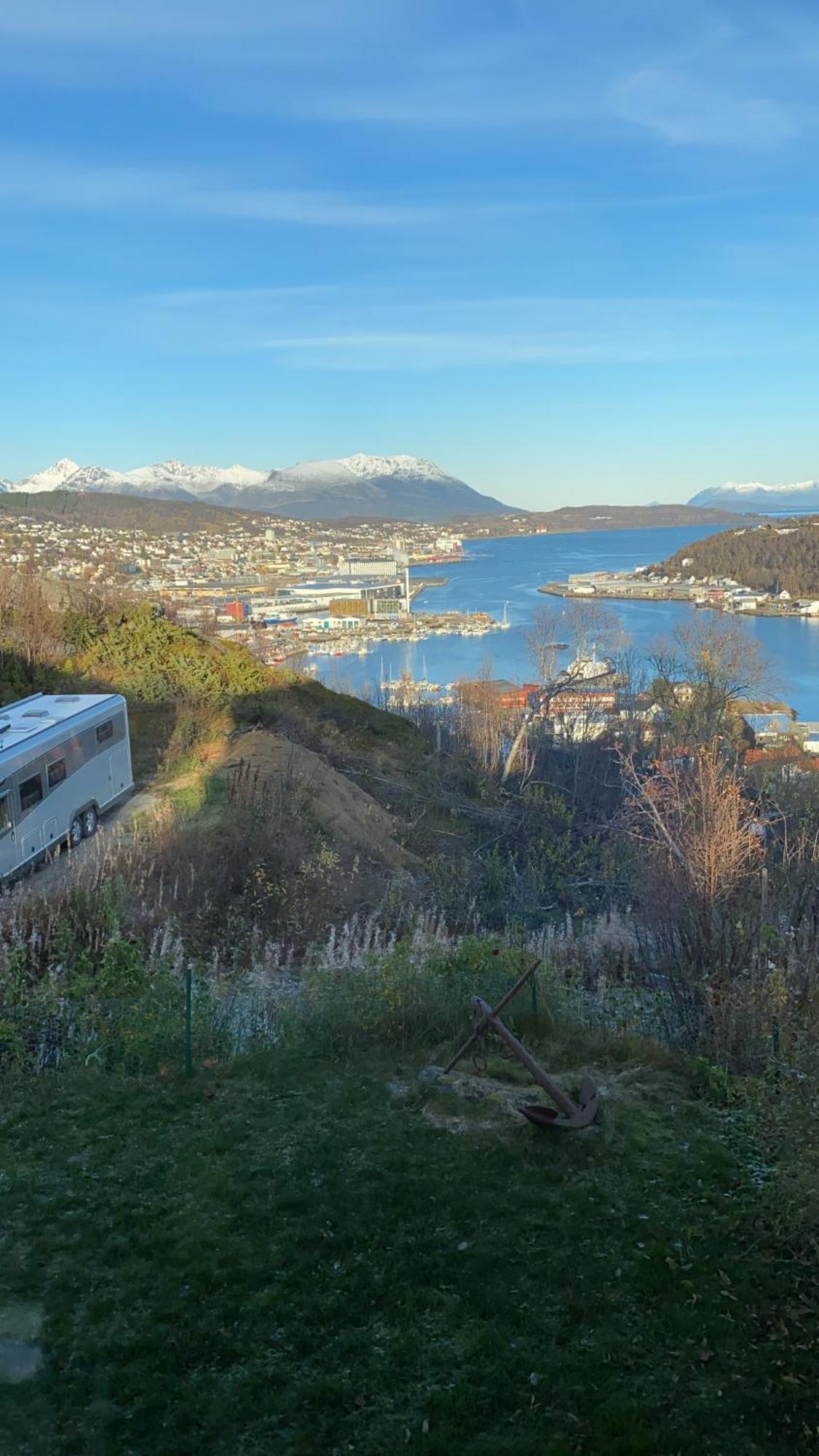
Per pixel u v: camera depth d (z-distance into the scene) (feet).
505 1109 25.79
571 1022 32.83
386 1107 26.32
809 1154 20.86
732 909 36.58
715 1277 18.80
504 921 62.85
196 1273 19.16
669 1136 24.36
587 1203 21.31
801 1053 25.84
